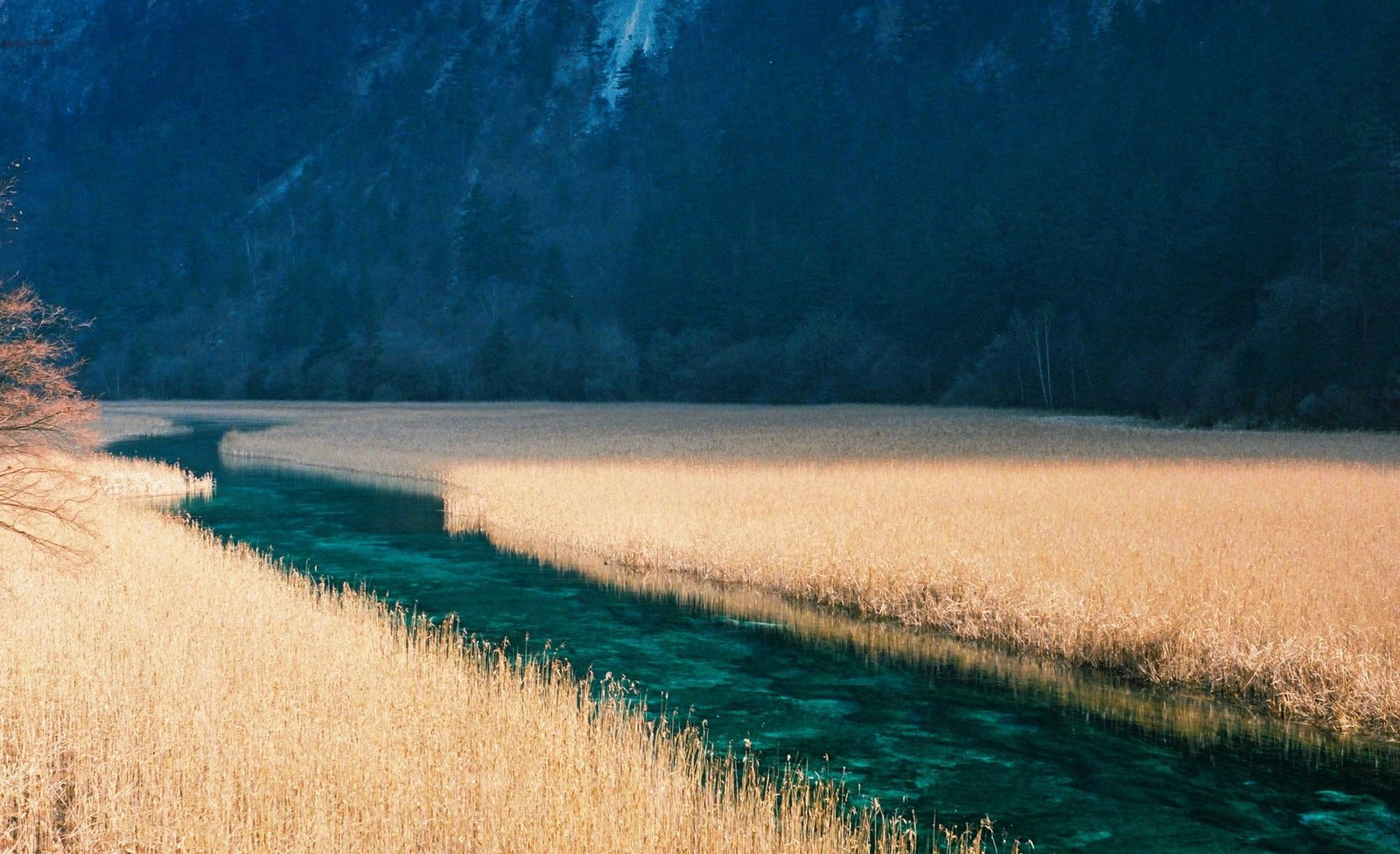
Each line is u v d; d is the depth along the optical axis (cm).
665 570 1952
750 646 1435
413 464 3884
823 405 9156
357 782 799
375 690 1029
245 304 17012
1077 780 953
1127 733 1076
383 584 1858
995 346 8181
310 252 18175
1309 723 1077
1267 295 6109
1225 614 1237
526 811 756
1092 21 15038
